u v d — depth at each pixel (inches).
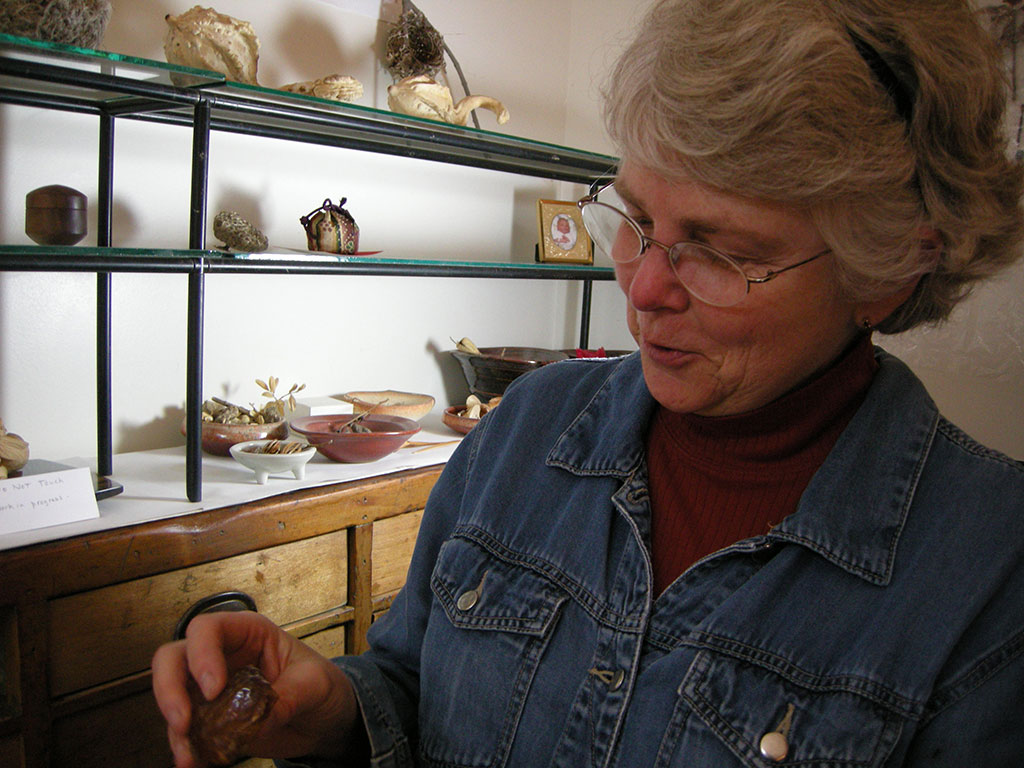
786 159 17.6
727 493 23.7
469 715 25.2
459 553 27.7
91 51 42.9
